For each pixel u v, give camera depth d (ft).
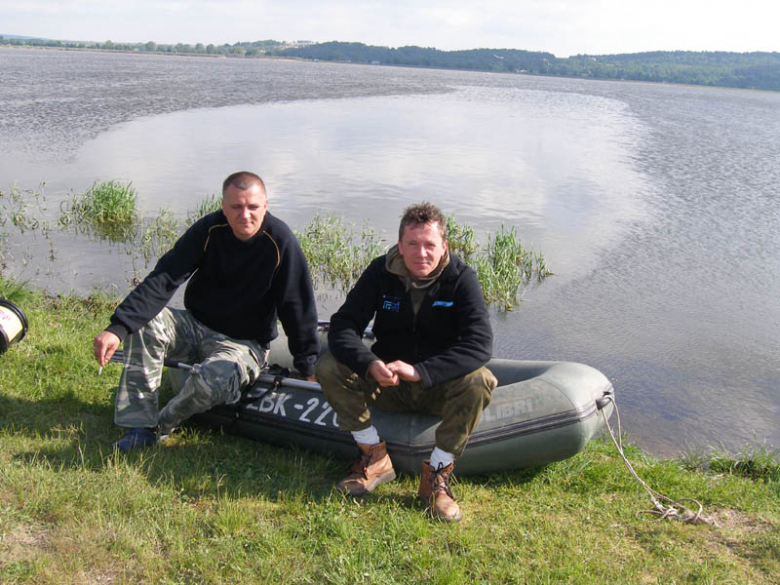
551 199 49.83
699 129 116.78
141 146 62.69
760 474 15.72
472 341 10.85
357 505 10.91
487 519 10.94
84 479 10.72
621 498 12.20
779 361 24.09
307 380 13.05
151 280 11.76
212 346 12.59
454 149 75.05
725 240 40.29
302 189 48.62
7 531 9.34
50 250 31.86
